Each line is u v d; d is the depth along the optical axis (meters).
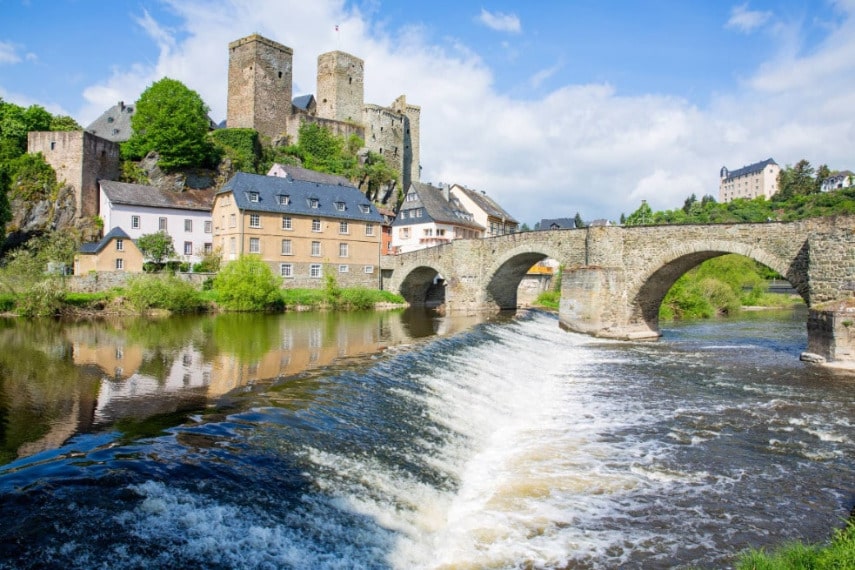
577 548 9.74
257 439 11.21
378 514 9.70
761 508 11.57
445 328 34.75
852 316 26.61
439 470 12.32
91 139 65.19
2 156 65.56
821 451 14.98
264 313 46.44
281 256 55.94
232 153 74.56
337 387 16.19
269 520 8.43
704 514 11.23
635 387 22.50
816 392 21.69
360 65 92.31
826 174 177.75
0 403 14.73
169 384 17.03
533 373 24.52
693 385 22.88
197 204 64.81
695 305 55.91
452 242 53.69
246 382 17.16
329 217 58.81
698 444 15.43
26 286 40.03
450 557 9.18
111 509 7.70
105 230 61.12
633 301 38.91
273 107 83.62
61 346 25.48
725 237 34.22
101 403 14.66
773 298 71.62
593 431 16.52
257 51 81.56
